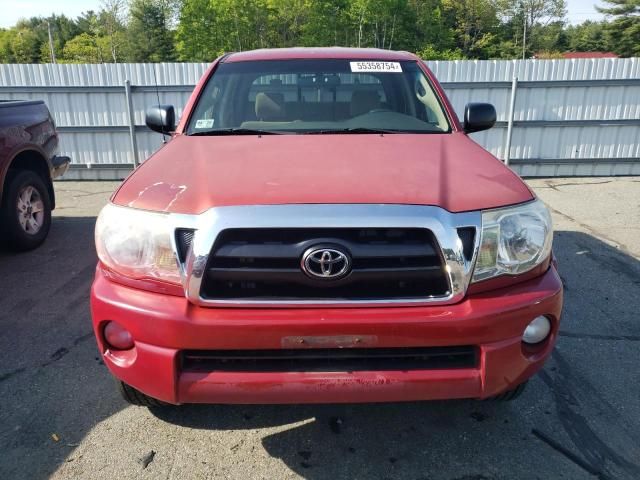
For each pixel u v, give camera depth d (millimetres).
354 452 2562
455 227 2141
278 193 2211
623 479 2373
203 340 2094
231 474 2424
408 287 2156
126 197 2367
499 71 9195
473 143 3121
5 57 100375
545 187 8750
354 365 2164
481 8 77438
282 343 2088
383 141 3000
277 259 2102
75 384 3133
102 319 2250
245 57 3895
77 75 9250
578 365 3303
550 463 2477
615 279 4676
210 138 3139
